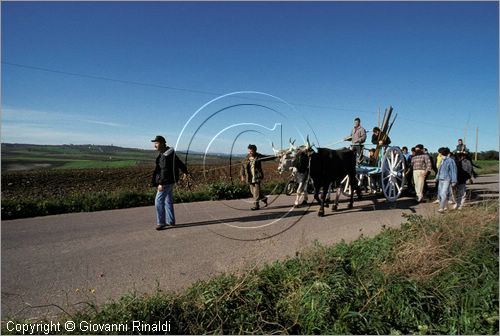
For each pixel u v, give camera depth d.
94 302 3.91
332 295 3.63
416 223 5.88
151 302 3.43
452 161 8.93
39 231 7.25
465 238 5.09
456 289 3.96
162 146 7.48
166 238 6.63
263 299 3.70
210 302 3.53
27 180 21.22
